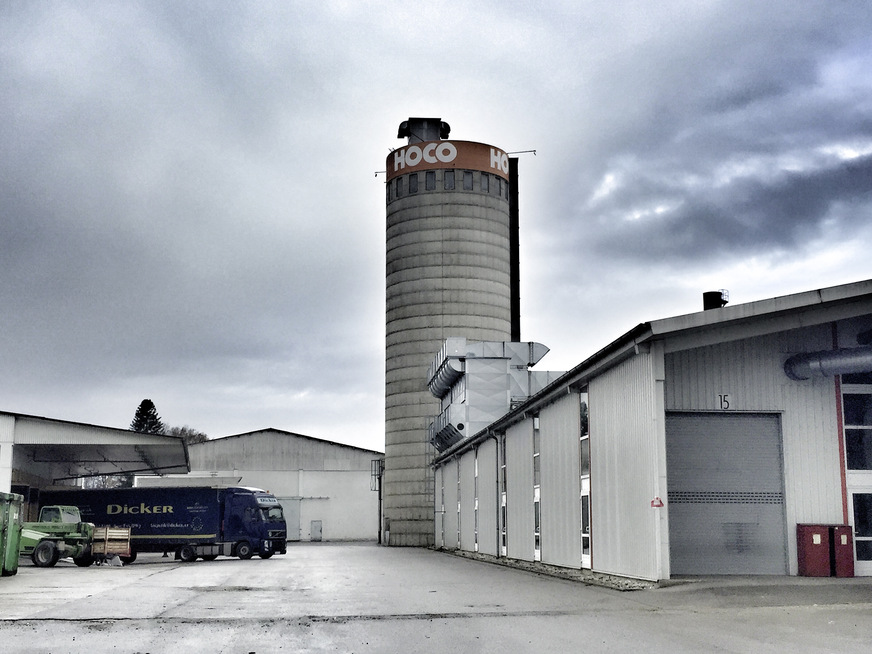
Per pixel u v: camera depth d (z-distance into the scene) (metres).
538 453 34.91
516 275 81.88
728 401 24.47
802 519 24.36
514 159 84.00
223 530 49.72
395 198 79.25
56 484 79.69
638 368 22.75
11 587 26.64
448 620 16.70
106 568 40.03
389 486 77.94
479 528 47.12
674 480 24.44
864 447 24.69
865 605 17.55
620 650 12.77
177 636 15.06
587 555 27.50
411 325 77.19
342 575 31.38
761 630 14.59
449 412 54.81
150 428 169.12
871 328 24.66
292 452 98.56
